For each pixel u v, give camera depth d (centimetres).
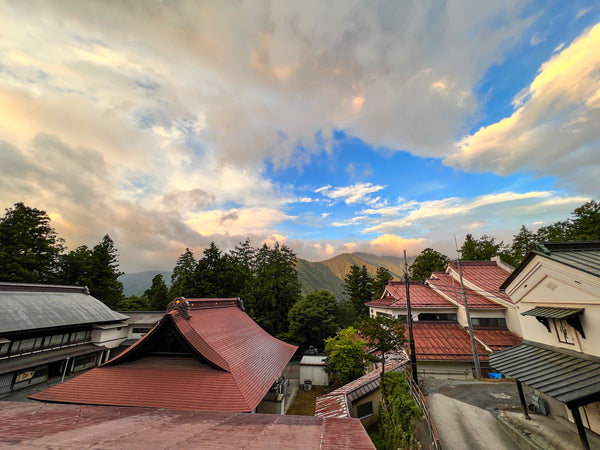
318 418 408
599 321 902
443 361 2242
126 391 1234
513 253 5097
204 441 293
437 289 3212
